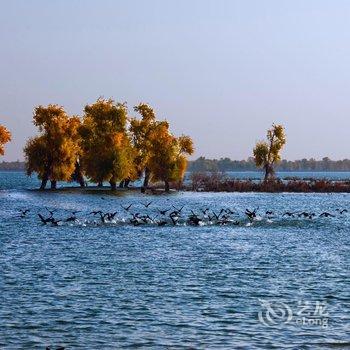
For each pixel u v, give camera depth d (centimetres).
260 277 4691
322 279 4609
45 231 7975
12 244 6669
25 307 3675
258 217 9794
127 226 8631
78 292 4106
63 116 15362
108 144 15800
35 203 12825
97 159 15750
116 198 14388
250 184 19088
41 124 15275
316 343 3053
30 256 5775
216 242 6931
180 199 14625
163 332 3212
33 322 3362
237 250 6250
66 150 15250
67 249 6281
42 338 3100
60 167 15450
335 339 3112
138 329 3256
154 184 19812
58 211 11094
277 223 9269
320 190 19188
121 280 4547
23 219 9581
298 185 19162
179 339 3103
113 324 3344
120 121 15962
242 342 3061
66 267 5138
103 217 8912
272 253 6034
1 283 4400
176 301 3856
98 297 3953
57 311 3591
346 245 6750
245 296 4003
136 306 3719
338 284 4412
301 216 10481
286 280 4566
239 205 13150
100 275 4753
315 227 8769
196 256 5803
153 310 3631
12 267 5119
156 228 8431
